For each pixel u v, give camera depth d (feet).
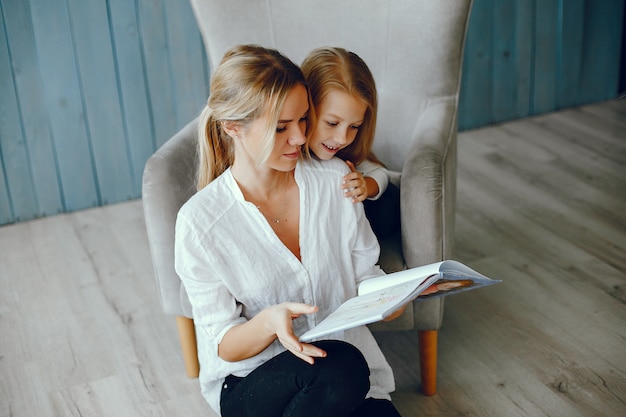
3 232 9.00
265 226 4.64
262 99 4.25
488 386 6.16
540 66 10.91
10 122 8.80
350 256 4.96
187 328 6.28
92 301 7.62
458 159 10.05
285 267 4.71
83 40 8.74
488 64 10.62
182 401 6.26
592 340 6.58
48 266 8.25
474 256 7.91
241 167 4.64
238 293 4.71
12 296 7.75
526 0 10.45
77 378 6.57
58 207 9.34
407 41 6.44
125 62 8.99
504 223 8.48
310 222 4.76
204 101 9.50
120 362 6.75
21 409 6.24
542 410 5.86
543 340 6.63
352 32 6.61
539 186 9.21
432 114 6.20
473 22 10.29
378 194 5.58
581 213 8.56
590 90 11.31
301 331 4.84
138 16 8.86
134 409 6.19
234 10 6.67
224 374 4.83
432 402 6.04
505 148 10.26
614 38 11.07
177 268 4.68
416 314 5.72
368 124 5.28
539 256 7.83
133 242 8.64
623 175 9.32
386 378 5.21
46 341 7.06
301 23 6.66
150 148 9.48
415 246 5.48
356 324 3.92
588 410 5.82
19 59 8.59
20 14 8.43
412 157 5.50
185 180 5.84
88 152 9.23
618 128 10.57
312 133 4.80
